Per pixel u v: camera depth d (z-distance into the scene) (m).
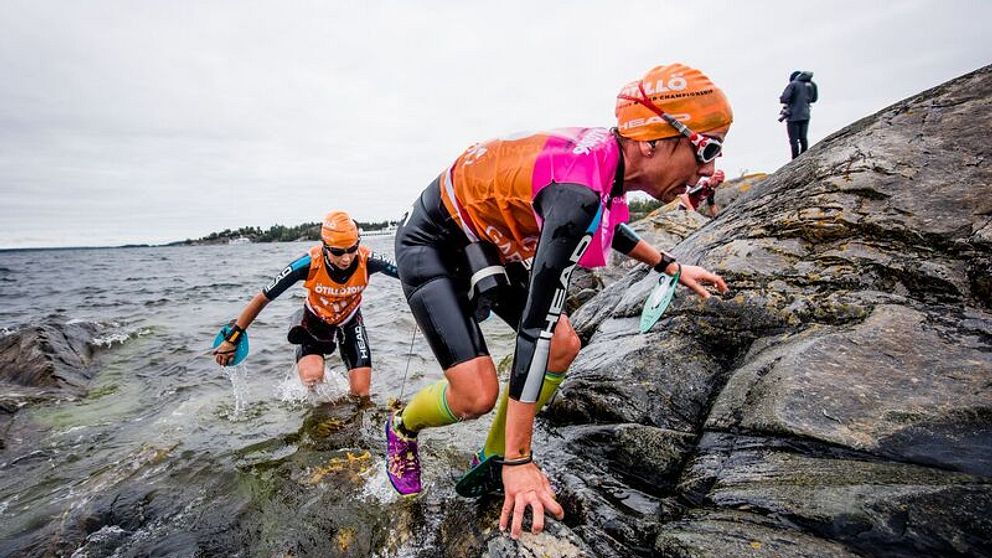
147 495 2.83
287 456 3.20
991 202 2.59
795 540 1.55
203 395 4.68
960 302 2.34
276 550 2.25
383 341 6.46
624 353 2.98
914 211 2.74
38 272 27.81
